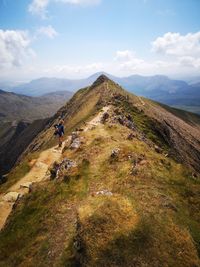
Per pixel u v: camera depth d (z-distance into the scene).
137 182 26.27
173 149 79.00
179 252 18.02
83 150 37.62
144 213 20.55
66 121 135.75
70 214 24.50
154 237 18.47
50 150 53.16
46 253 21.02
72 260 18.25
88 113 93.25
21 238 25.64
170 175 28.55
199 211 24.16
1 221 33.06
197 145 124.06
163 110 184.25
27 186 40.47
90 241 18.11
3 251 25.28
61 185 29.91
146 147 38.81
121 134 44.09
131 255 17.27
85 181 29.17
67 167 33.97
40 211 27.80
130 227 18.77
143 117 84.56
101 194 24.19
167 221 20.39
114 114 64.56
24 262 21.81
